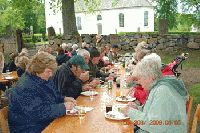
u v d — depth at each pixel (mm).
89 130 3254
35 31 50062
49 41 19297
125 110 3443
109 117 3646
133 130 3260
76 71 5250
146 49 6711
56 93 4297
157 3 23547
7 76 7934
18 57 8117
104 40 18875
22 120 3625
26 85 3688
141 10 48594
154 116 3072
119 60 11109
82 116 3762
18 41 18344
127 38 18859
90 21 50875
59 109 3771
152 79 3279
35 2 23188
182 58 9820
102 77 6855
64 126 3402
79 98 4746
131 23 48938
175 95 3189
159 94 3127
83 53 6527
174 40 18344
